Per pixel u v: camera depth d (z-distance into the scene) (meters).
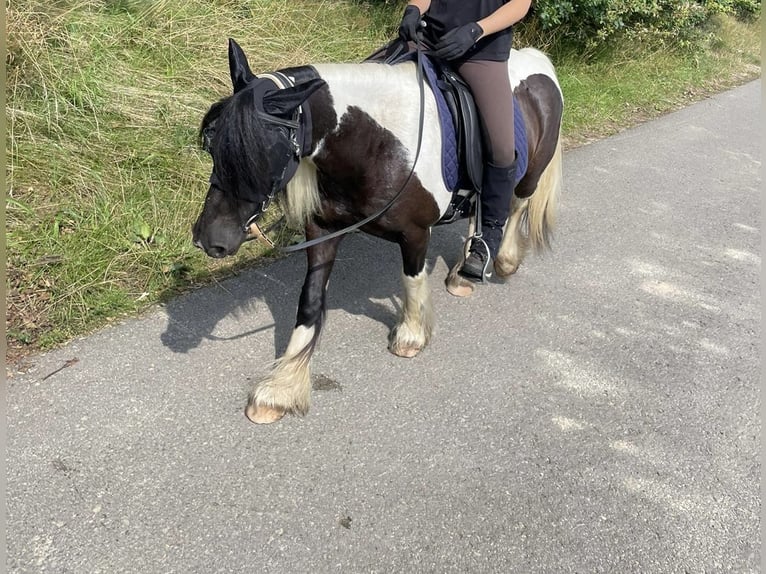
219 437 2.62
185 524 2.25
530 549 2.31
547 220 3.77
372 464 2.57
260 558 2.17
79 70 4.46
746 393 3.21
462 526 2.36
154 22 5.23
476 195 2.97
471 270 3.09
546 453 2.72
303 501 2.39
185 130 4.46
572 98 7.12
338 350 3.19
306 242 2.55
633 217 4.96
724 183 5.77
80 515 2.23
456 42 2.40
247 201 2.11
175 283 3.50
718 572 2.31
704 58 9.89
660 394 3.14
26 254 3.34
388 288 3.74
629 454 2.77
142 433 2.59
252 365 3.03
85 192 3.83
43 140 4.03
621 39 8.40
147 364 2.94
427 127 2.54
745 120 7.61
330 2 6.74
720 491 2.64
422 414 2.85
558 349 3.38
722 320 3.79
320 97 2.24
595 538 2.38
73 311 3.16
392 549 2.25
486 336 3.42
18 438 2.49
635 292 3.98
